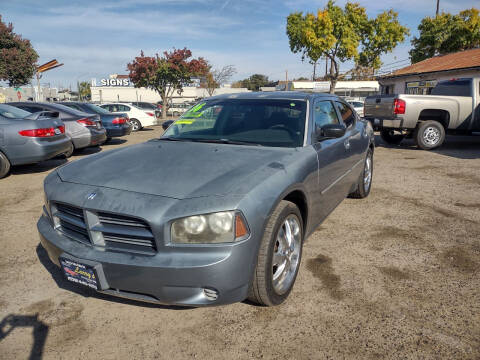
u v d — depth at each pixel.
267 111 3.58
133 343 2.31
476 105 9.30
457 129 9.52
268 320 2.52
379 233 4.02
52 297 2.83
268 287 2.44
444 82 10.40
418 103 9.23
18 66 33.28
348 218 4.50
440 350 2.21
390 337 2.33
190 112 3.96
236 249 2.15
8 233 4.11
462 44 27.36
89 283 2.34
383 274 3.12
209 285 2.13
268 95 3.88
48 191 2.64
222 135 3.45
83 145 9.32
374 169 7.33
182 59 31.42
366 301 2.72
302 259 3.41
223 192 2.26
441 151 9.42
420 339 2.31
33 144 6.84
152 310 2.66
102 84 59.09
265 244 2.36
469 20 26.88
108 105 17.16
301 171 2.82
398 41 26.44
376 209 4.83
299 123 3.37
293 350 2.23
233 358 2.17
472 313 2.56
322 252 3.56
